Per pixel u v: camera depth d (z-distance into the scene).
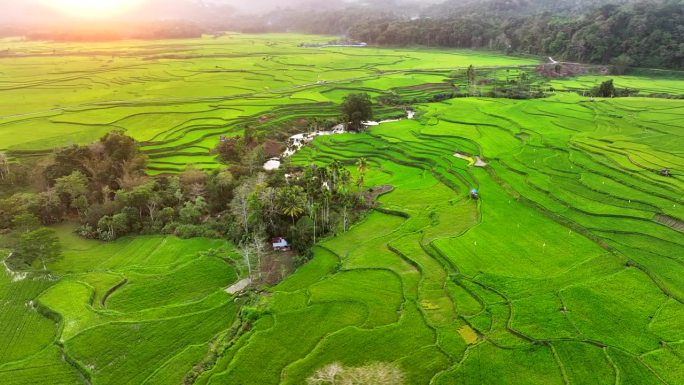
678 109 139.25
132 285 67.25
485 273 63.50
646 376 45.19
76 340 54.72
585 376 45.59
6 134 125.94
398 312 57.38
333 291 62.12
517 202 86.62
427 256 69.94
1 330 58.22
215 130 136.25
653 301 56.41
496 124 134.50
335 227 82.44
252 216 79.31
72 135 126.06
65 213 91.81
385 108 169.62
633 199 82.31
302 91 187.50
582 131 122.69
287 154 125.88
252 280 68.38
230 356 50.91
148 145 121.25
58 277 68.81
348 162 118.06
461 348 50.12
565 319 53.41
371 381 46.25
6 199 88.25
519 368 46.97
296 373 47.56
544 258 67.25
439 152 116.25
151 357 52.41
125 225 83.88
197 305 61.47
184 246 79.50
